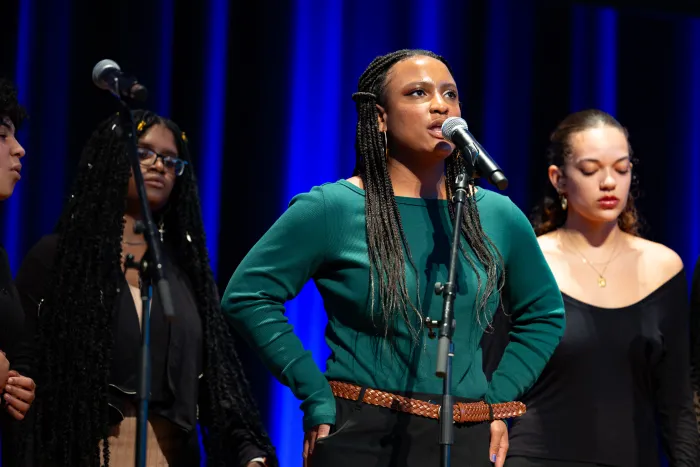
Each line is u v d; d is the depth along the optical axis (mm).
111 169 6297
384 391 5207
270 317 5430
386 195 5551
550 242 7496
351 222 5480
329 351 10992
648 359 7023
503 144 12281
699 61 12766
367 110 5738
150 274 4988
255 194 10883
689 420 7016
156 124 6500
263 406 10492
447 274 5395
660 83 12734
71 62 10141
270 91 11078
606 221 7359
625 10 11992
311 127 11305
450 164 5746
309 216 5465
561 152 7484
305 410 5309
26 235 9844
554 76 12508
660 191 12625
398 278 5305
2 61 9977
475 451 5277
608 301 7152
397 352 5277
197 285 6477
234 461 6156
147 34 10438
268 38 11125
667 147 12695
